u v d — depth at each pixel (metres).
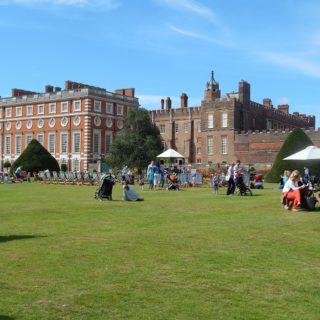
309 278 8.98
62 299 7.78
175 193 31.59
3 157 89.56
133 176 48.97
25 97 87.06
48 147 83.00
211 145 77.19
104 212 19.39
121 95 84.19
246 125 78.00
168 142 93.38
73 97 79.56
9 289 8.30
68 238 13.02
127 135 66.31
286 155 46.22
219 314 7.13
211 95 82.44
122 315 7.09
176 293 8.09
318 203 22.84
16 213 19.16
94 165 76.44
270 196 28.09
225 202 23.77
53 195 30.58
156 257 10.65
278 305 7.52
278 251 11.29
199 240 12.66
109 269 9.60
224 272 9.40
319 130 62.84
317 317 7.03
